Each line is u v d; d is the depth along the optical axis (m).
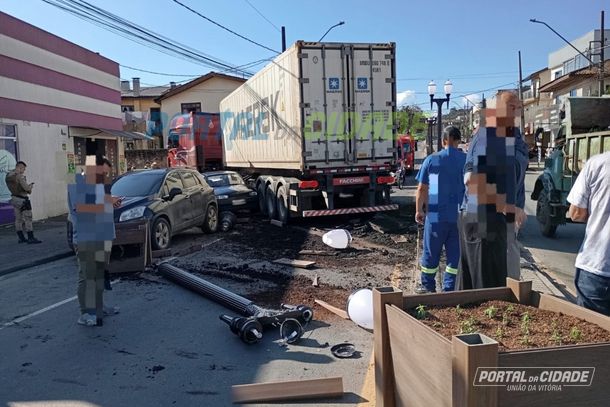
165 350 4.99
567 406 2.37
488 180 4.38
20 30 14.52
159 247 9.44
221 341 5.19
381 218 12.67
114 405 3.93
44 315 6.18
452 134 5.79
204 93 41.88
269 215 13.77
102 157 5.64
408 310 3.28
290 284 7.16
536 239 10.67
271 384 4.06
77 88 17.94
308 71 11.51
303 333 5.31
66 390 4.20
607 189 3.43
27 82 14.85
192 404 3.92
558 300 3.21
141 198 9.47
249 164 16.45
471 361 2.21
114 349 5.05
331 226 12.23
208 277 7.63
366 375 4.33
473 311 3.26
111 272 7.88
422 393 2.68
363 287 6.98
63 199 16.73
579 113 9.81
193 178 11.71
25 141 14.66
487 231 4.39
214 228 12.20
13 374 4.53
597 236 3.50
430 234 5.84
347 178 12.08
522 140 4.51
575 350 2.36
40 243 11.19
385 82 12.16
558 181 10.30
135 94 49.62
